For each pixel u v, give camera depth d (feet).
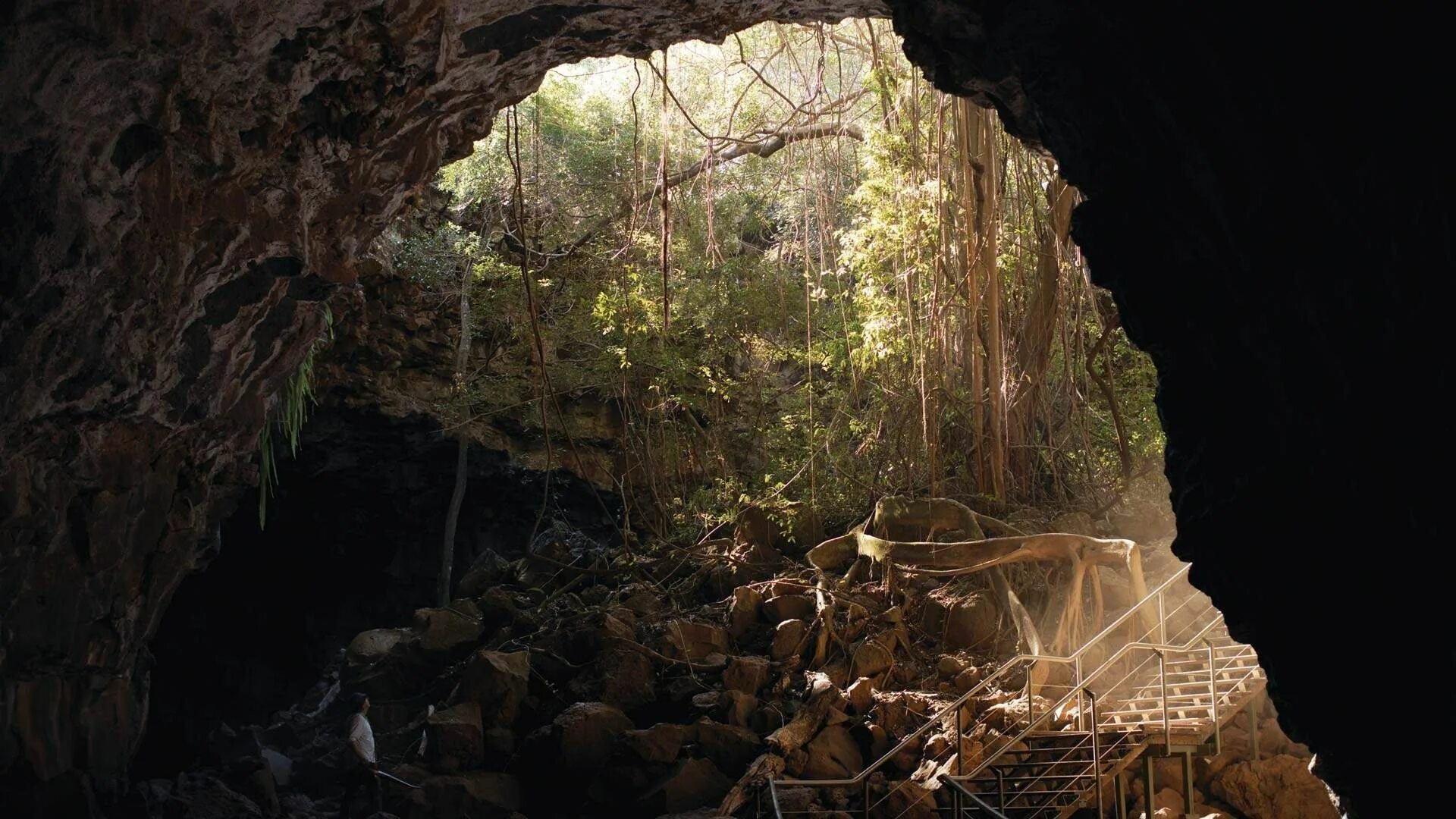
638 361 58.80
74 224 21.44
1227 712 36.01
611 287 58.49
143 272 24.30
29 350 22.85
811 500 55.01
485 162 62.69
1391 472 14.02
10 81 18.06
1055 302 49.88
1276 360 16.11
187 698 61.36
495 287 64.90
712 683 47.06
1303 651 16.87
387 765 46.88
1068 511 50.62
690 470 65.36
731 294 59.62
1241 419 17.54
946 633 46.68
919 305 49.70
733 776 42.14
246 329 30.22
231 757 48.24
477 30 26.71
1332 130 13.66
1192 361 18.69
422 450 62.75
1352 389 14.42
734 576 53.62
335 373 57.98
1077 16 18.38
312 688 63.77
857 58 59.52
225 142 24.11
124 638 33.55
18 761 30.25
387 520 65.31
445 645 53.16
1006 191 51.06
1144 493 52.95
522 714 47.39
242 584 63.46
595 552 59.21
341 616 66.44
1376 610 14.94
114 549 30.71
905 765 40.29
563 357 67.31
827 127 53.88
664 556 57.11
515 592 57.16
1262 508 16.93
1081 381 53.52
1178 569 45.68
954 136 47.70
